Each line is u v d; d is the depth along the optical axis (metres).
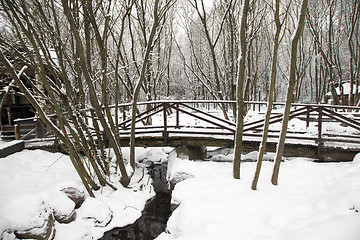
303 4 2.63
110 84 6.20
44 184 3.76
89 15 4.04
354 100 11.20
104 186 4.62
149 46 4.49
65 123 3.77
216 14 10.14
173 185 4.56
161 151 7.96
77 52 3.98
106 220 3.75
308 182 3.23
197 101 5.26
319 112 4.41
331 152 4.39
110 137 4.36
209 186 3.54
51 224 3.03
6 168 4.04
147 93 8.83
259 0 7.16
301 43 13.20
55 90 3.91
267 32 11.12
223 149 7.14
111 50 7.32
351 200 2.35
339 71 11.33
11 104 9.20
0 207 2.79
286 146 4.61
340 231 1.93
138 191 4.87
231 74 7.89
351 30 10.11
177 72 24.84
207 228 2.45
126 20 7.61
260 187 3.25
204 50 13.86
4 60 3.20
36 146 5.49
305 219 2.30
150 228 3.90
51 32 3.66
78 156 3.85
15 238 2.61
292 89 2.95
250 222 2.45
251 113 11.43
